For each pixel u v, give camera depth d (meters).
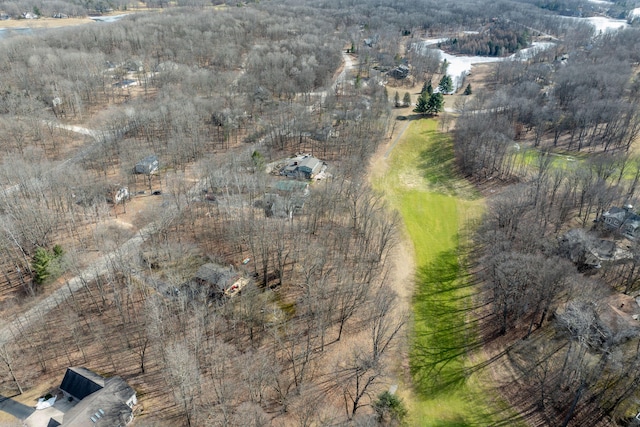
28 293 90.06
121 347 79.12
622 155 142.62
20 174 108.81
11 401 69.38
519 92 192.62
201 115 158.88
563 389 72.62
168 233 107.06
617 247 102.12
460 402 73.19
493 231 107.44
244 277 93.38
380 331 82.00
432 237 117.44
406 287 98.31
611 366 70.44
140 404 69.00
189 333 78.50
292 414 68.06
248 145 156.25
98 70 195.88
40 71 181.75
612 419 67.31
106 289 90.50
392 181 143.88
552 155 154.25
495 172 148.12
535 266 82.44
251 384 68.19
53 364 75.81
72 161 137.00
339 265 94.81
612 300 83.75
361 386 74.00
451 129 181.88
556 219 113.88
